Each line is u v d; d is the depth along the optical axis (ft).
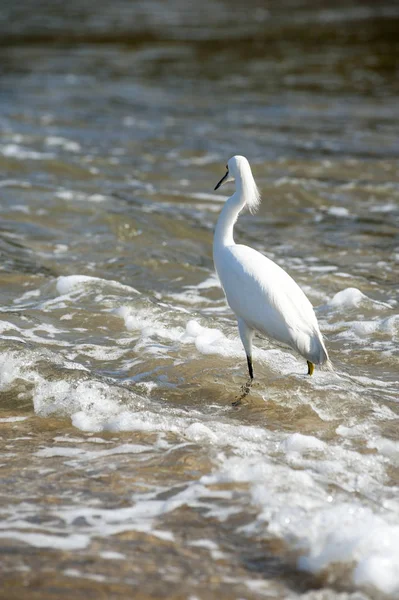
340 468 25.35
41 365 32.48
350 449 27.02
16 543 20.57
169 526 21.68
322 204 64.54
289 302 30.27
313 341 30.07
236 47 157.28
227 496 23.32
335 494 23.47
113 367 34.22
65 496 23.34
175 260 50.11
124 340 37.09
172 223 56.59
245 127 92.79
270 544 20.86
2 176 66.85
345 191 68.18
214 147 82.84
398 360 35.86
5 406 30.07
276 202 64.54
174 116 98.12
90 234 53.78
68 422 28.96
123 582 19.02
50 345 36.14
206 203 63.46
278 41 166.20
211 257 51.80
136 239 53.42
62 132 86.99
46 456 26.20
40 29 176.24
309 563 19.99
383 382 33.53
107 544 20.70
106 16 203.82
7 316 38.99
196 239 54.60
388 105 106.42
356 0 257.55
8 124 89.40
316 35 175.83
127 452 26.53
